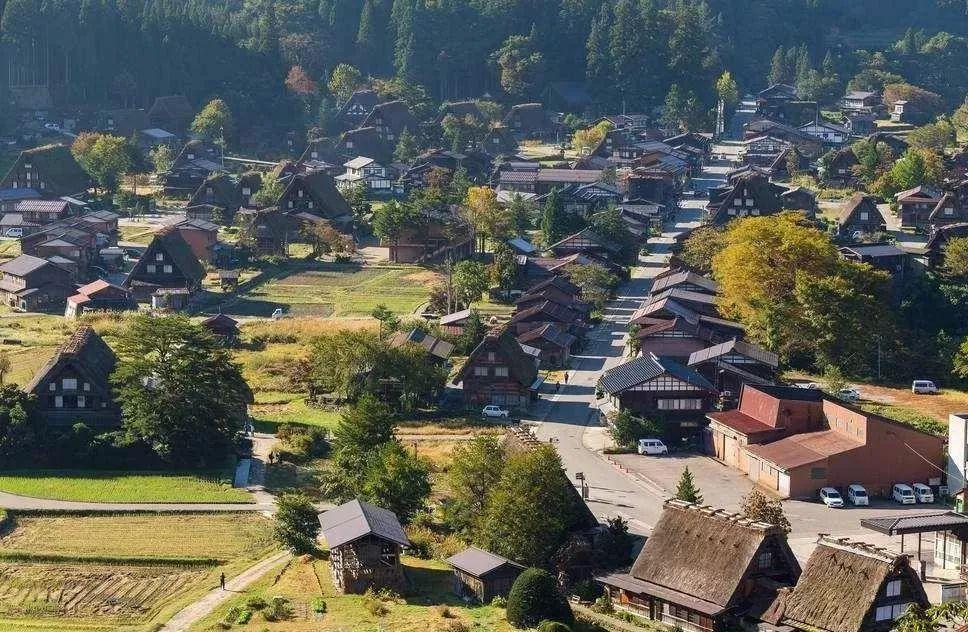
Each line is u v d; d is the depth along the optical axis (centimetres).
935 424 11156
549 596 7300
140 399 10200
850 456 9731
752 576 7319
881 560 6862
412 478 8938
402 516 8888
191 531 9019
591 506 9388
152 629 7469
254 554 8650
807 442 10050
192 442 10200
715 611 7169
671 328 12888
